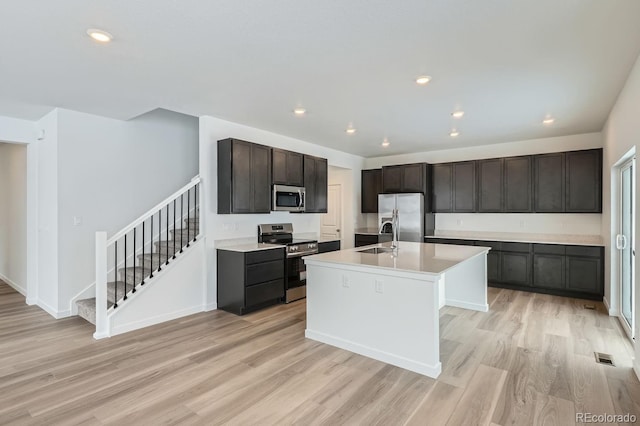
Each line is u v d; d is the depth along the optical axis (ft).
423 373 8.94
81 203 14.15
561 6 6.54
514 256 17.95
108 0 6.32
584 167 16.70
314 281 11.36
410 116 14.23
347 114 13.99
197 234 15.43
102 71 9.65
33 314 14.11
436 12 6.75
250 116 14.37
